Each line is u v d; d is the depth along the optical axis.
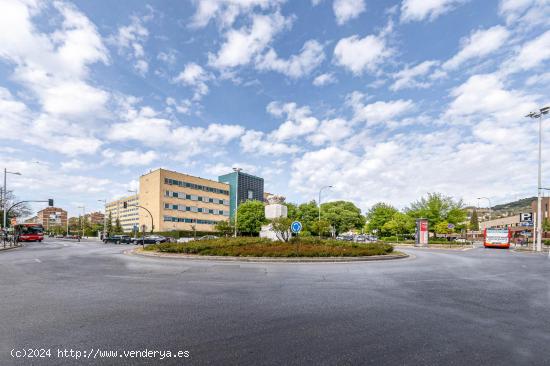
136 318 5.91
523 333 5.14
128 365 3.93
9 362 4.00
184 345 4.57
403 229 60.69
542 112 31.84
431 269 13.70
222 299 7.52
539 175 31.62
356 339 4.84
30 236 50.84
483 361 4.07
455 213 50.62
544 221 54.06
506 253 26.55
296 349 4.44
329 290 8.66
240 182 114.06
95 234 99.31
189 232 71.94
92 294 8.09
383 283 9.88
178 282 9.96
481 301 7.43
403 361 4.06
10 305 6.91
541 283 10.13
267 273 12.04
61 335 4.98
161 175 77.44
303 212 79.50
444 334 5.08
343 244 21.81
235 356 4.20
